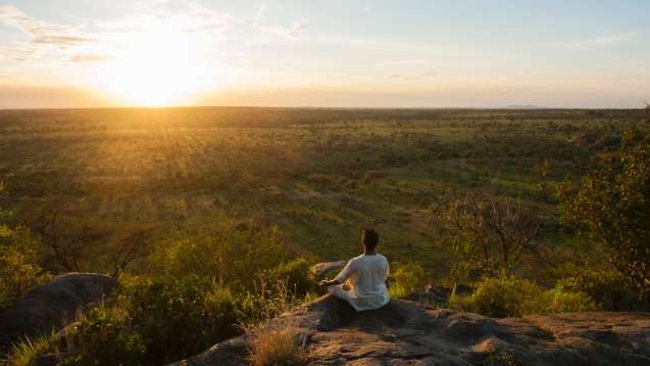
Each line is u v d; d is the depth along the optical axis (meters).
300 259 13.23
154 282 7.69
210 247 17.56
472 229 28.00
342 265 17.28
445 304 11.45
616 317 8.29
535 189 68.88
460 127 185.62
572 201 14.50
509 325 7.26
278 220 59.59
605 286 14.55
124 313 7.21
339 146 131.88
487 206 28.20
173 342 7.02
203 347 7.05
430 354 5.74
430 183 80.75
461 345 6.26
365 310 7.18
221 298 8.01
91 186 77.06
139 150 130.25
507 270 25.73
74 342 6.46
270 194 74.44
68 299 11.07
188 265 17.25
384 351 5.72
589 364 6.16
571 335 7.02
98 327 6.40
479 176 83.75
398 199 70.69
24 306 10.30
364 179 85.44
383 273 7.34
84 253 34.38
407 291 14.09
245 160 111.50
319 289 12.34
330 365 5.39
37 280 15.16
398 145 130.88
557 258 36.81
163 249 19.42
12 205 61.75
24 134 181.25
